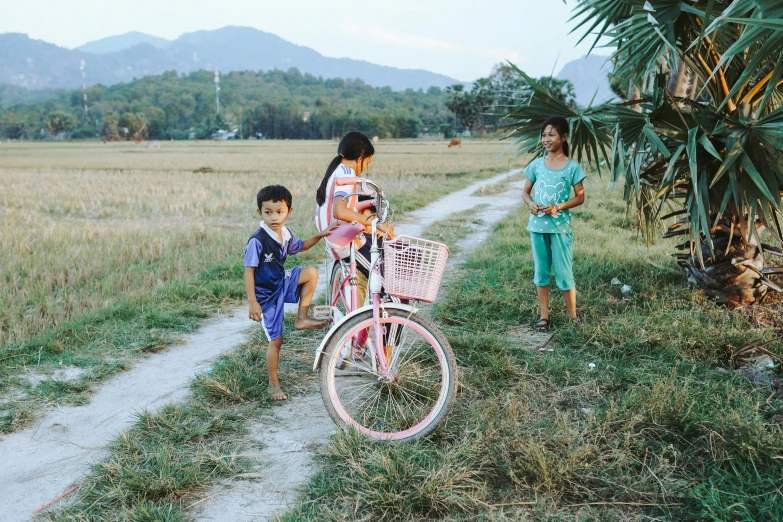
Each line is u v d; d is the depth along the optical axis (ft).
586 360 15.30
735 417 10.93
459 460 10.54
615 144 16.87
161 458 10.68
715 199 17.38
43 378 14.97
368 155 13.29
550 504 9.45
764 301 19.26
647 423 11.66
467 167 99.50
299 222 40.34
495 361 14.61
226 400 13.48
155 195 62.39
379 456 10.47
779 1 11.30
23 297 22.35
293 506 9.70
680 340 15.69
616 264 24.14
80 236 35.37
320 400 13.56
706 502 9.17
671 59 19.04
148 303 21.04
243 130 611.47
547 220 17.31
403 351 15.70
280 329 13.28
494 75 392.68
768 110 19.40
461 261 27.94
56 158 178.91
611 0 18.95
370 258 13.15
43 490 10.34
